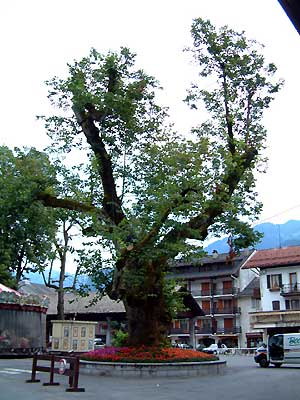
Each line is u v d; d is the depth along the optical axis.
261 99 22.80
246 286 68.12
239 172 20.95
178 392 13.71
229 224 20.64
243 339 65.88
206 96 23.08
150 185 20.19
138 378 18.02
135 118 21.84
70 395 12.48
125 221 18.69
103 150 21.58
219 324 68.44
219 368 20.89
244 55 22.56
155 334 20.84
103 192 21.67
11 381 15.51
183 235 19.36
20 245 39.72
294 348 27.27
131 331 21.12
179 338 70.56
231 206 19.77
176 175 19.48
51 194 21.20
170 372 18.69
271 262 58.44
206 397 12.55
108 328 40.72
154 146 21.00
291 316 55.50
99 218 19.55
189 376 18.86
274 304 58.03
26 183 21.06
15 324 30.23
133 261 18.50
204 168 19.75
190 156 19.66
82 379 17.19
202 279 70.44
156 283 20.53
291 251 59.59
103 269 18.95
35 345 31.28
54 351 29.84
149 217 18.52
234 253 21.84
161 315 21.22
